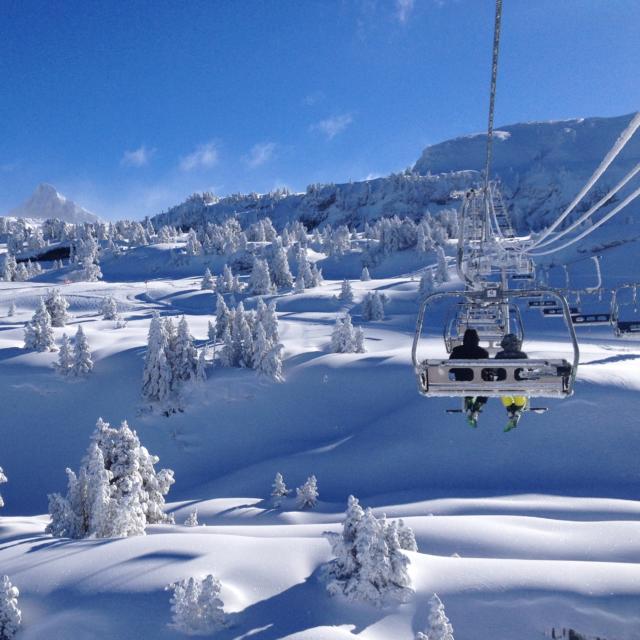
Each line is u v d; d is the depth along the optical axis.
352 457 69.94
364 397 84.00
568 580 30.88
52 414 85.38
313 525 48.88
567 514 51.66
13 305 150.50
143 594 29.50
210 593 27.11
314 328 123.62
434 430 71.94
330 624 27.81
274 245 194.62
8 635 27.45
